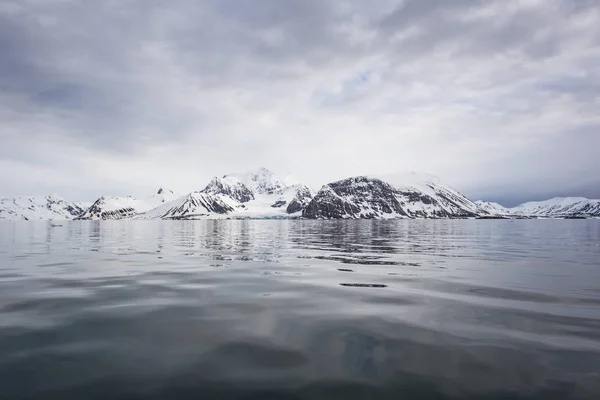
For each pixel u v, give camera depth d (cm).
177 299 2302
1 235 10719
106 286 2708
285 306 2128
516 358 1380
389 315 1942
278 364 1338
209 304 2175
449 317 1900
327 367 1312
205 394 1129
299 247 6209
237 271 3444
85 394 1124
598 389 1148
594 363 1330
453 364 1330
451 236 9775
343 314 1961
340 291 2533
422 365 1326
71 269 3575
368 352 1442
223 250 5678
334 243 7175
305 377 1238
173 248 6103
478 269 3531
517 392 1136
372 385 1184
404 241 7750
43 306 2127
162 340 1575
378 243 7150
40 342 1548
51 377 1232
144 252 5384
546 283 2814
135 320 1856
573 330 1689
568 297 2341
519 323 1798
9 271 3438
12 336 1622
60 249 5922
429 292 2500
